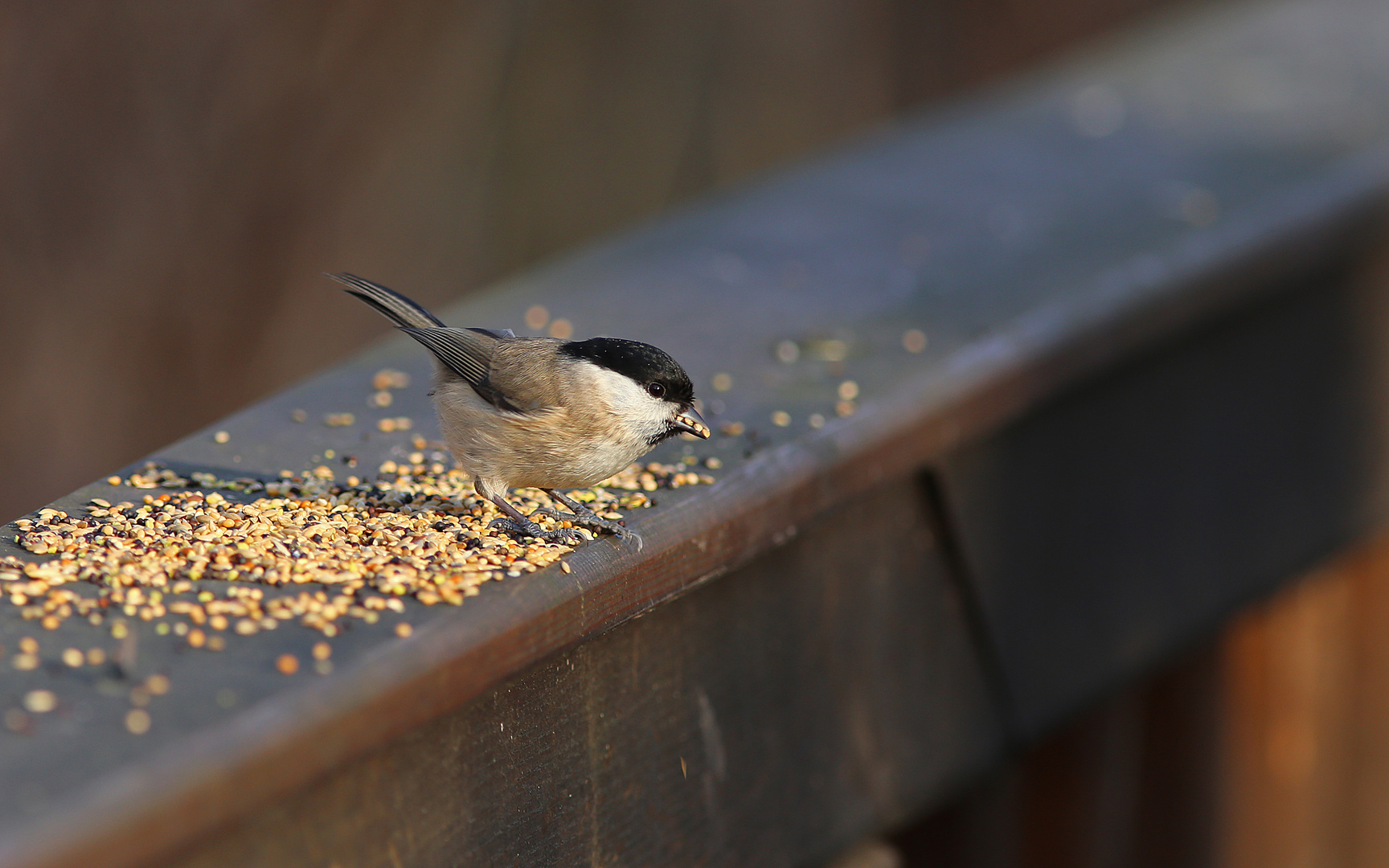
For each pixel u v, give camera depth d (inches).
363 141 666.2
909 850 312.3
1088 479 301.3
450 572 181.9
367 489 221.6
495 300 324.8
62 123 614.9
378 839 161.9
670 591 202.7
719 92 762.2
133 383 621.6
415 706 159.9
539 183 725.3
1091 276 318.7
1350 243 365.4
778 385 267.1
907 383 263.7
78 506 207.2
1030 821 321.7
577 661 190.2
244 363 639.1
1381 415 384.5
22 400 601.3
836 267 343.9
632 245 366.6
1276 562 354.0
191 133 634.2
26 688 150.3
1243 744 359.3
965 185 405.4
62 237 614.9
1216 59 522.3
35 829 125.7
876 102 794.8
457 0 681.0
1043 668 289.1
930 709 267.4
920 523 264.8
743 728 224.7
